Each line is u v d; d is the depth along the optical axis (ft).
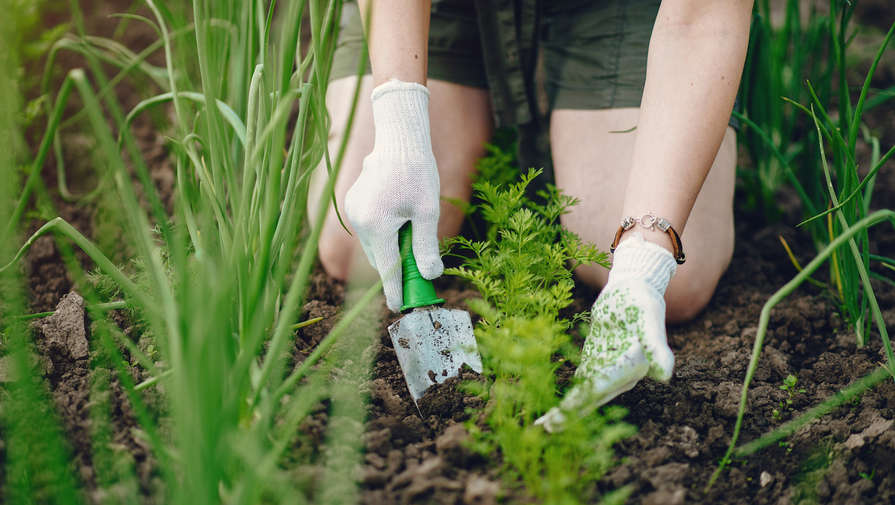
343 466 3.83
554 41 6.28
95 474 3.83
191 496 3.15
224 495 3.55
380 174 4.60
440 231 6.13
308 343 5.06
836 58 5.90
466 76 6.34
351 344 4.95
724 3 4.28
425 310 4.58
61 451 3.52
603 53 5.95
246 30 4.94
